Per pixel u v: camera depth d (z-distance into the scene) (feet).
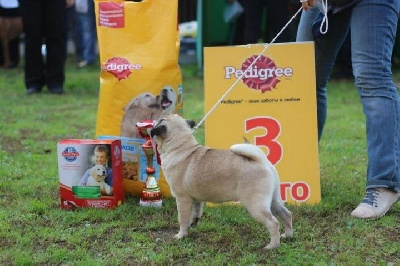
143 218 14.49
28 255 12.17
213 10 41.73
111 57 15.35
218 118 15.31
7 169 18.69
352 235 13.23
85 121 26.84
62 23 33.42
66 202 15.03
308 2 14.49
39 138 23.50
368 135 14.47
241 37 40.37
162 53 15.21
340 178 17.63
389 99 14.21
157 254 12.33
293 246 12.61
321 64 16.06
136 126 15.05
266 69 15.15
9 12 42.47
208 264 11.79
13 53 44.55
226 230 13.58
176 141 13.07
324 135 23.75
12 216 14.52
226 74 15.24
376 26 13.99
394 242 12.85
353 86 36.04
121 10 15.25
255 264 11.73
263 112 15.25
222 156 12.57
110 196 14.92
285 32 30.04
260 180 12.07
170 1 15.21
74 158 14.84
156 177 15.69
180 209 13.03
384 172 14.29
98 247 12.76
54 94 33.96
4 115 28.14
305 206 15.05
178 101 15.43
